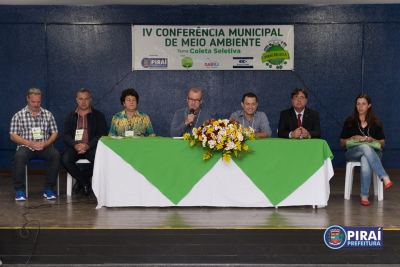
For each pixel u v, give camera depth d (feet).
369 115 17.51
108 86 23.08
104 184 15.25
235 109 23.12
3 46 22.88
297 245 12.53
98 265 12.45
